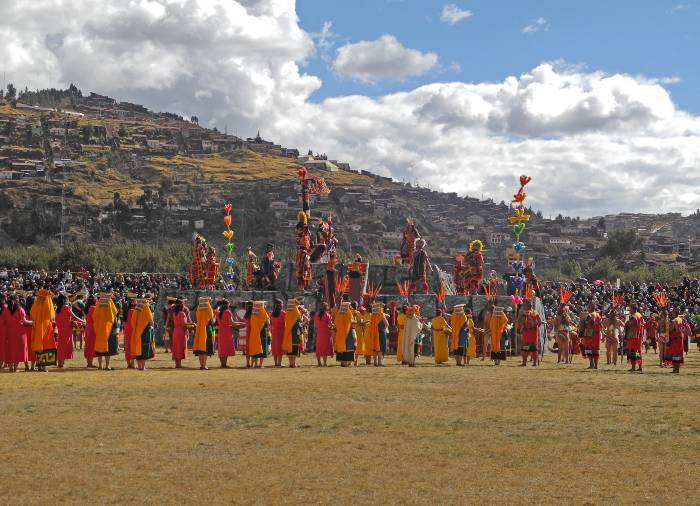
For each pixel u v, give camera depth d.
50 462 15.58
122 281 83.44
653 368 37.09
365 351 36.81
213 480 14.38
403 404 22.56
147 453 16.36
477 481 14.42
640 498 13.37
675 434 18.52
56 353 31.03
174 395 23.81
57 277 80.62
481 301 49.00
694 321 64.38
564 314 41.59
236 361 38.28
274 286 55.84
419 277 53.75
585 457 16.25
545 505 12.98
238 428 18.94
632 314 34.94
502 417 20.61
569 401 23.47
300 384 26.73
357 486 14.05
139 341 31.69
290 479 14.48
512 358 45.41
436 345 38.50
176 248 178.88
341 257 168.25
